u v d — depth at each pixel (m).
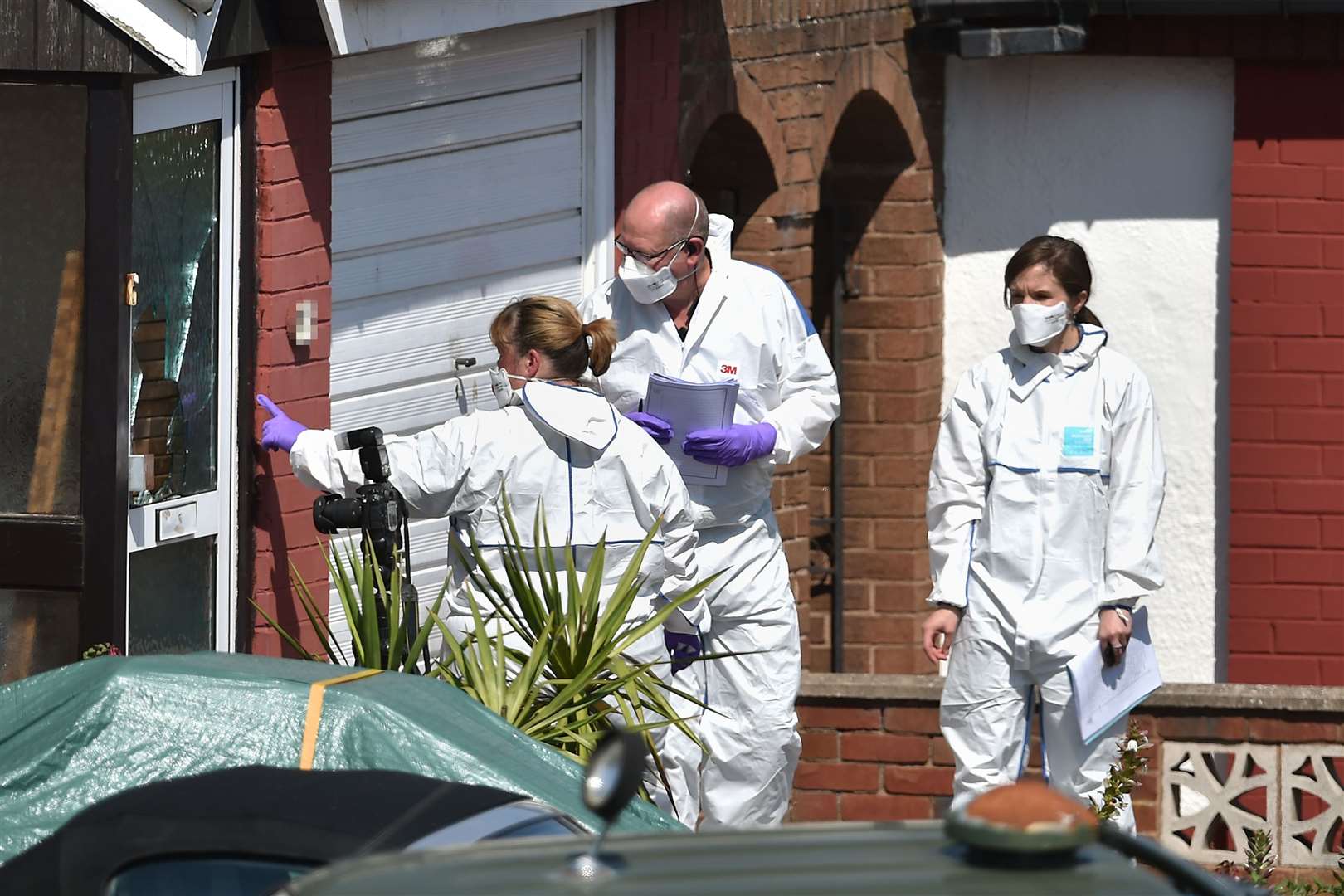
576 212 28.77
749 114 31.95
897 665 36.72
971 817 7.84
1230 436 35.44
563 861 8.05
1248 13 34.00
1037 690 23.41
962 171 36.91
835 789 26.77
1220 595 35.91
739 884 7.64
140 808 11.25
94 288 20.25
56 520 20.28
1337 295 35.00
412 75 26.09
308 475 19.03
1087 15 34.09
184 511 22.55
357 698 13.38
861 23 34.16
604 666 17.45
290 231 24.11
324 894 7.62
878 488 36.56
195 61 20.41
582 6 27.23
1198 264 35.88
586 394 19.45
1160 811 25.64
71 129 20.25
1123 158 36.06
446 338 27.00
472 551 18.39
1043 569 22.70
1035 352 22.89
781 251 33.06
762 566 23.75
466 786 11.81
